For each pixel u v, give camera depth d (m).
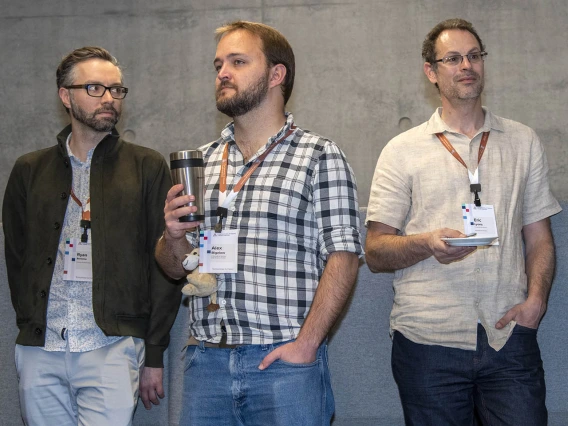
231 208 1.98
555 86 4.76
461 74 2.38
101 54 2.54
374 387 2.62
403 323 2.23
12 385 2.70
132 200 2.38
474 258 2.20
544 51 4.79
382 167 2.41
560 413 2.54
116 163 2.43
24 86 5.03
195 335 1.98
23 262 2.38
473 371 2.15
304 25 4.93
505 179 2.29
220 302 1.92
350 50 4.89
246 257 1.92
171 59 4.98
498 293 2.18
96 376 2.22
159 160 2.48
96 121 2.43
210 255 1.94
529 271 2.29
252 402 1.87
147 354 2.36
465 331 2.15
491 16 4.83
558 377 2.55
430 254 2.16
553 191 4.69
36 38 5.05
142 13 5.02
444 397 2.14
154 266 2.38
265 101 2.09
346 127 4.85
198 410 1.92
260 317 1.88
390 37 4.87
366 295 2.66
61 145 2.43
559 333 2.56
